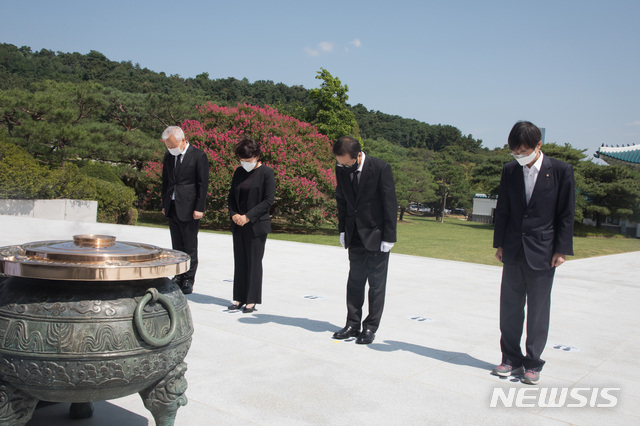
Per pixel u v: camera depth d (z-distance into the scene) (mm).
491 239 22922
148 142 24516
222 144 19000
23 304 1748
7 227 11219
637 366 3555
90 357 1724
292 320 4359
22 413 1819
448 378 3107
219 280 6109
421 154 76375
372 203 3705
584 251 19453
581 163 37250
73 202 15898
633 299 6598
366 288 6207
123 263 1814
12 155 15797
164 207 5105
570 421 2555
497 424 2484
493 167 40219
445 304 5402
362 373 3117
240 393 2705
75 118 20578
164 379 1966
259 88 100875
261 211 4484
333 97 32781
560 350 3883
